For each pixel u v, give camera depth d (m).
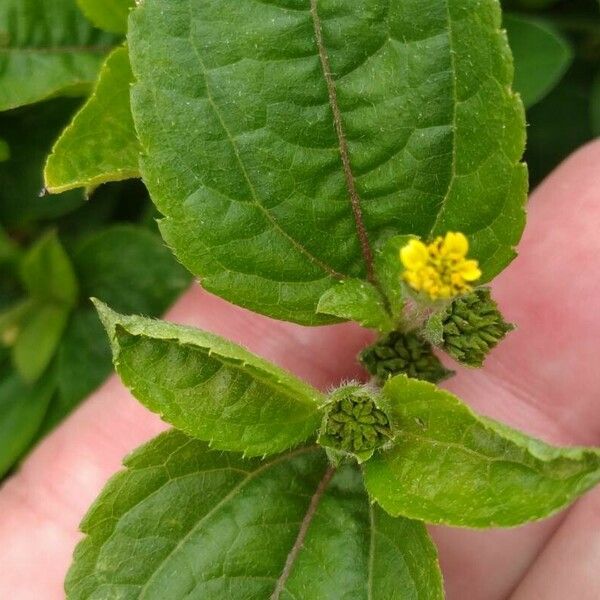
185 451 0.06
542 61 0.09
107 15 0.08
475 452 0.06
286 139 0.06
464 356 0.06
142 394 0.06
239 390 0.06
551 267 0.09
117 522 0.06
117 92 0.07
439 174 0.06
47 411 0.10
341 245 0.07
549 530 0.09
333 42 0.06
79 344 0.10
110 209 0.10
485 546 0.09
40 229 0.10
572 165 0.09
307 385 0.06
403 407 0.06
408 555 0.06
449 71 0.06
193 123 0.06
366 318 0.06
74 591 0.06
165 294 0.10
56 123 0.09
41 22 0.09
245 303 0.06
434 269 0.06
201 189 0.06
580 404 0.09
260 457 0.07
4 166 0.09
